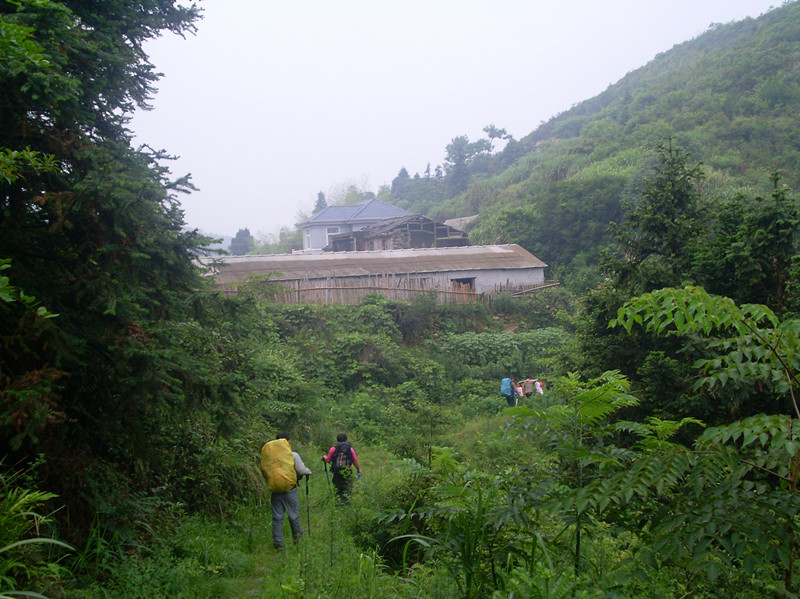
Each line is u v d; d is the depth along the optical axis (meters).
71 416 5.78
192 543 6.35
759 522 3.38
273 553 7.22
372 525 7.00
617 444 8.95
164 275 6.05
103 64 6.30
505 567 4.69
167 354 5.40
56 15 5.20
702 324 4.21
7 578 3.54
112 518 5.84
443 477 5.77
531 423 4.74
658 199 10.66
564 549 4.94
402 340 26.94
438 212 72.62
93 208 5.34
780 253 8.56
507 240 44.59
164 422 6.78
